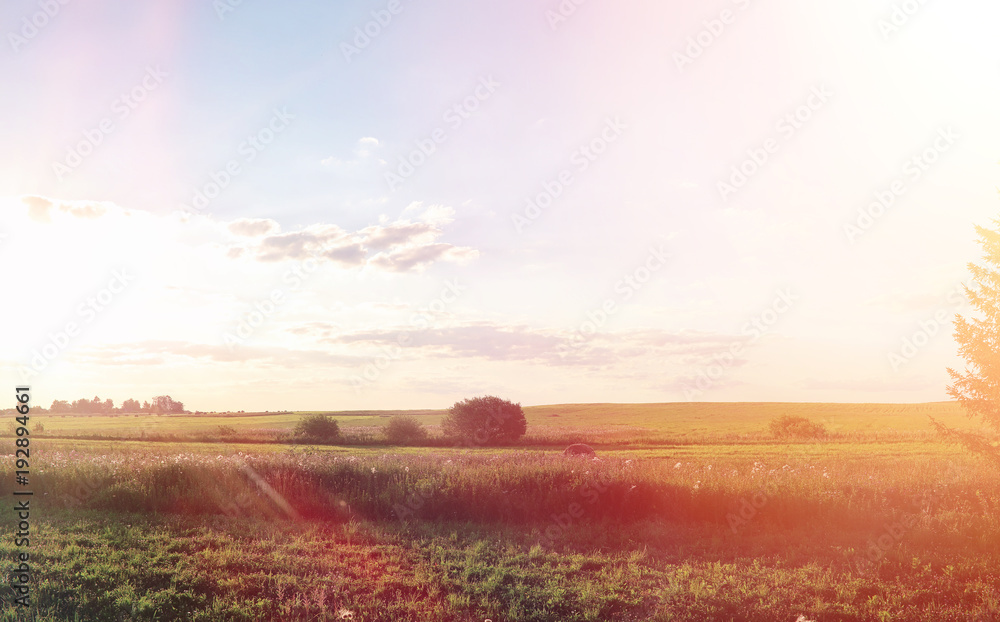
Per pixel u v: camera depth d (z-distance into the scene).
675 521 14.87
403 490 15.88
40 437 56.94
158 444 49.16
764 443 54.31
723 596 9.62
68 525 13.09
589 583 10.01
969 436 17.53
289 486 15.88
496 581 10.08
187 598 8.97
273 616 8.48
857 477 17.20
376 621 8.51
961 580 10.91
